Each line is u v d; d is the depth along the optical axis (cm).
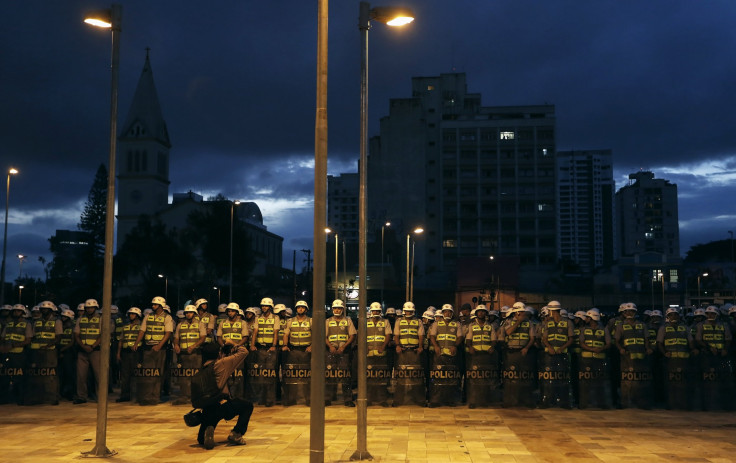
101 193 12112
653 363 1809
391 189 13250
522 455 1102
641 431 1345
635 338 1698
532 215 13038
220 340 1764
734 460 1059
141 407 1736
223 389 1171
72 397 1933
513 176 13138
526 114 13625
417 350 1748
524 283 11881
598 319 1711
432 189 13375
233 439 1208
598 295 10612
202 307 1773
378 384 1738
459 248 13088
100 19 1176
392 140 13375
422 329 1762
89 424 1458
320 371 938
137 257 8569
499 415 1579
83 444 1220
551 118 13112
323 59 991
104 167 12200
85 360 1822
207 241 8244
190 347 1750
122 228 13038
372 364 1739
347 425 1427
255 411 1645
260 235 14675
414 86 13900
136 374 1783
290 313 1891
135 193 13200
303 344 1742
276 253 15812
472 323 1758
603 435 1297
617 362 1833
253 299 8531
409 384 1747
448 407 1722
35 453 1138
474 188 13200
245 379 1786
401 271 11869
